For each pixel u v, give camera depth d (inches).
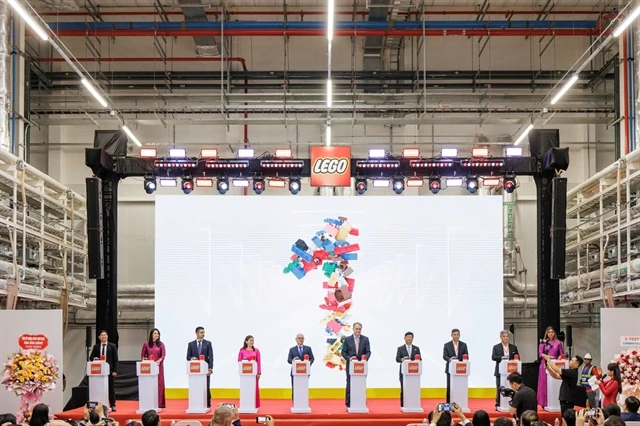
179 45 723.4
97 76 695.7
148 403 490.0
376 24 658.8
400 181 566.9
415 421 480.4
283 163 559.5
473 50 725.9
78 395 542.6
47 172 714.2
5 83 547.2
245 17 706.8
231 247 616.7
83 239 690.2
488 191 698.8
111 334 555.8
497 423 233.3
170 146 715.4
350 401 494.6
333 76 706.8
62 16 685.3
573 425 302.8
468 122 665.0
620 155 654.5
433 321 611.5
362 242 617.9
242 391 489.1
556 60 722.8
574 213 693.3
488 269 616.1
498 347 511.2
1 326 477.4
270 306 611.2
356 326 508.4
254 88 724.0
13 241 518.0
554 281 564.4
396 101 702.5
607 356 482.6
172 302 610.9
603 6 682.8
